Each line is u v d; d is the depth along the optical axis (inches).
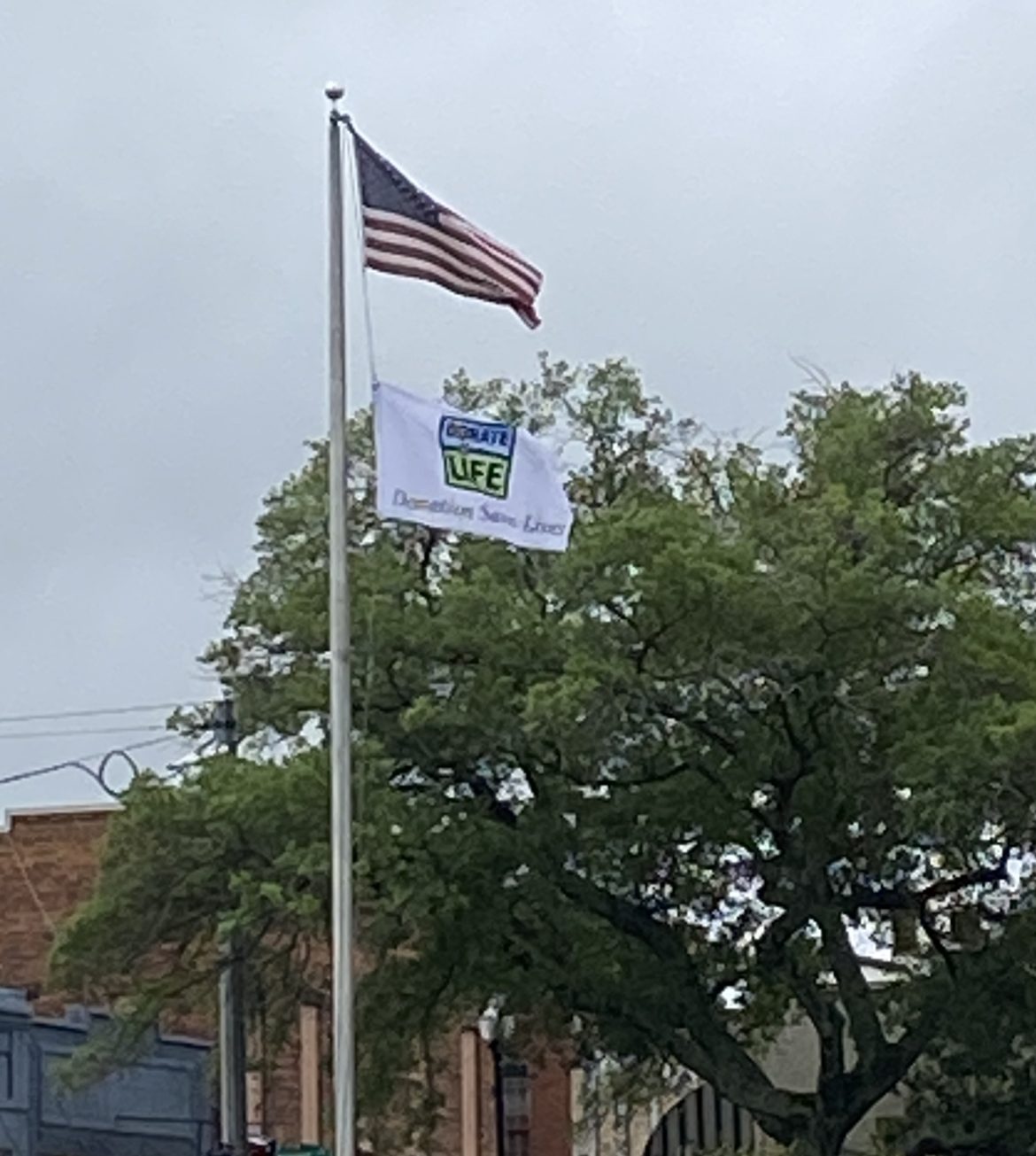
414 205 975.0
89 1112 1438.2
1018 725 1194.0
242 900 1226.0
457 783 1321.4
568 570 1243.2
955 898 1430.9
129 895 1290.6
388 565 1320.1
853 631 1251.8
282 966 1362.0
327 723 1326.3
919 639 1266.0
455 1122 2004.2
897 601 1242.6
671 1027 1422.2
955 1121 1533.0
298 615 1330.0
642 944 1380.4
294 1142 1750.7
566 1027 1545.3
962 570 1374.3
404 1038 1390.3
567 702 1208.2
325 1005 1592.0
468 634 1267.2
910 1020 1440.7
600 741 1261.1
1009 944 1396.4
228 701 1334.9
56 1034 1413.6
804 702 1284.4
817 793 1347.2
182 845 1268.5
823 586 1238.9
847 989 1424.7
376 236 967.6
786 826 1364.4
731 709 1285.7
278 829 1246.3
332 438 976.9
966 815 1239.5
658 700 1258.0
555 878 1325.0
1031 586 1412.4
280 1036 1419.8
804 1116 1419.8
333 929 1069.8
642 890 1407.5
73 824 1913.1
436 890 1242.0
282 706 1338.6
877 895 1403.8
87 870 1900.8
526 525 967.6
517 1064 1647.4
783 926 1395.2
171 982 1339.8
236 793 1248.2
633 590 1226.6
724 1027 1477.6
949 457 1395.2
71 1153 1417.3
